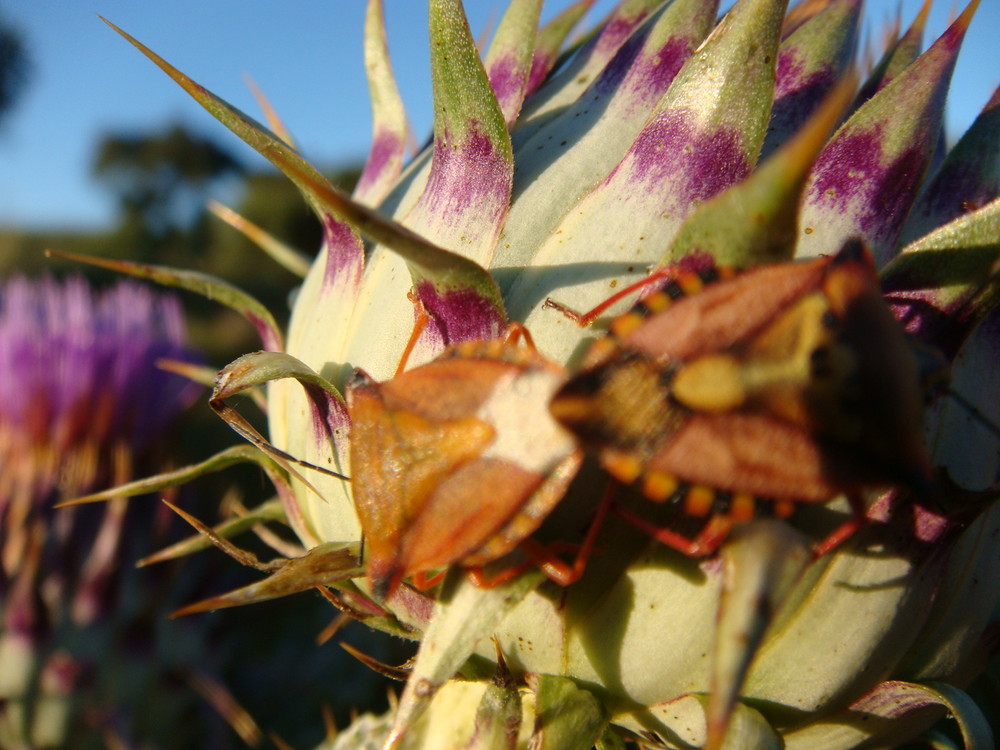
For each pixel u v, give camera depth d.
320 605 0.10
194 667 0.09
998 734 0.05
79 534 0.08
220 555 0.09
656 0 0.05
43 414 0.08
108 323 0.09
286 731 0.10
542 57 0.06
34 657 0.08
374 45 0.06
